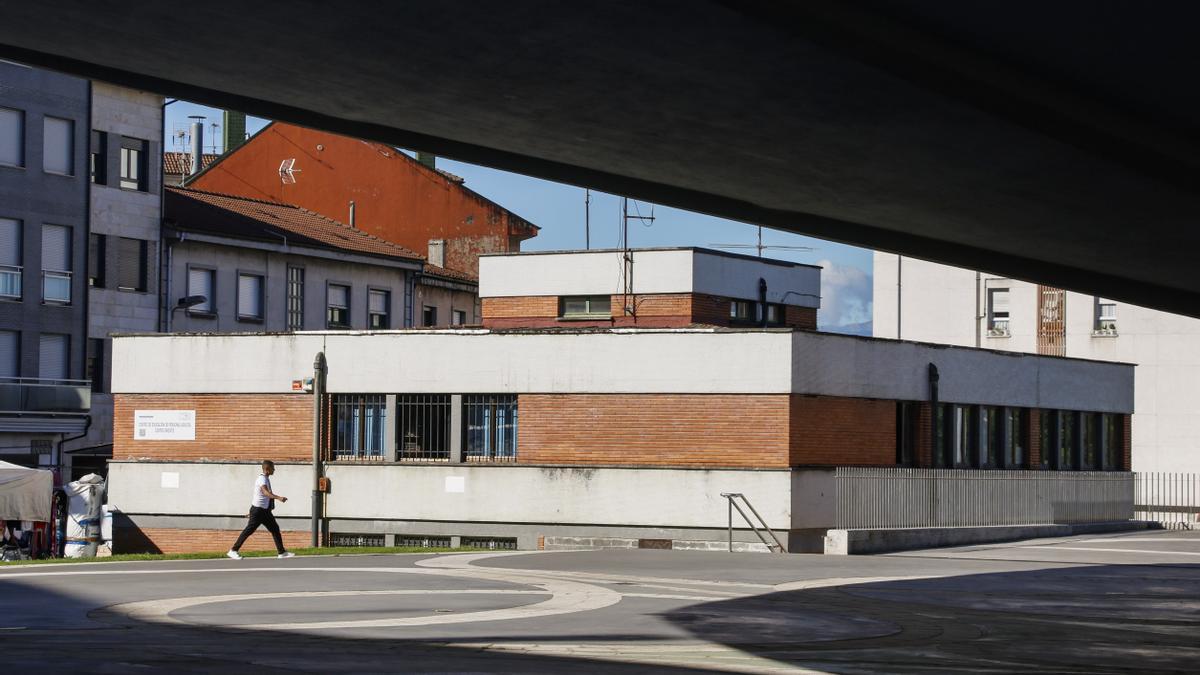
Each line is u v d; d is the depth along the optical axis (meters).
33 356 51.97
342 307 61.44
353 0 11.33
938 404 38.47
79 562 25.92
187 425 37.62
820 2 10.39
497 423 35.12
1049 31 10.46
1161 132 12.90
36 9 12.55
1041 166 14.45
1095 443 46.16
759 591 21.00
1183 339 60.41
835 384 34.28
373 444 36.03
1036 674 13.24
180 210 57.88
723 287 48.81
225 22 12.27
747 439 33.00
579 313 49.03
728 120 13.92
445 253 69.81
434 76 13.30
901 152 14.53
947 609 19.00
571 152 15.86
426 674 11.94
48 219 52.41
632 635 15.35
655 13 10.86
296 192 71.88
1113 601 20.42
